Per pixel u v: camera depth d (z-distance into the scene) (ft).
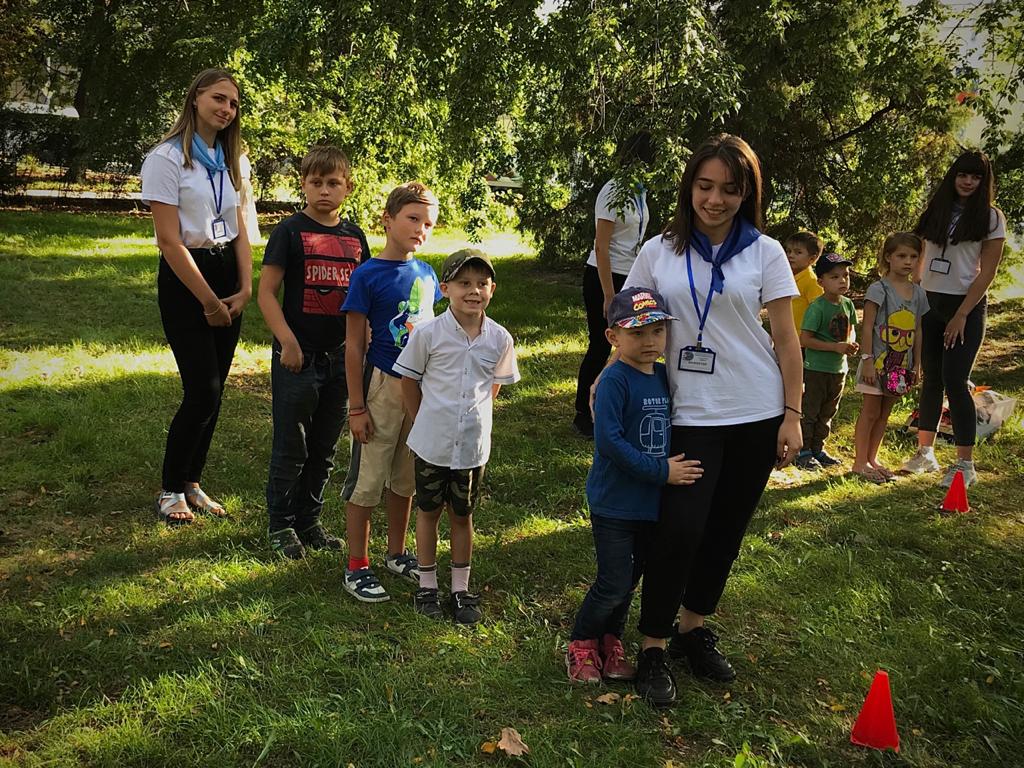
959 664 11.96
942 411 22.03
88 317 29.37
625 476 10.34
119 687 10.27
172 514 14.82
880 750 10.18
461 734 9.83
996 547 16.19
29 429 18.76
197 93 13.75
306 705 9.97
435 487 12.13
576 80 24.39
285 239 13.46
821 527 16.62
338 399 14.10
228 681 10.46
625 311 9.99
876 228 43.09
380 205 33.19
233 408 21.33
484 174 32.94
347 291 13.58
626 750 9.63
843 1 36.52
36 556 13.35
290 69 31.24
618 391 10.11
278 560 13.61
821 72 37.99
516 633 12.14
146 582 12.69
